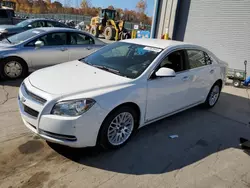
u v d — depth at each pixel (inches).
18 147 116.5
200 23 343.9
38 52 232.2
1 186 91.3
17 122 141.5
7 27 404.5
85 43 270.4
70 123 100.0
